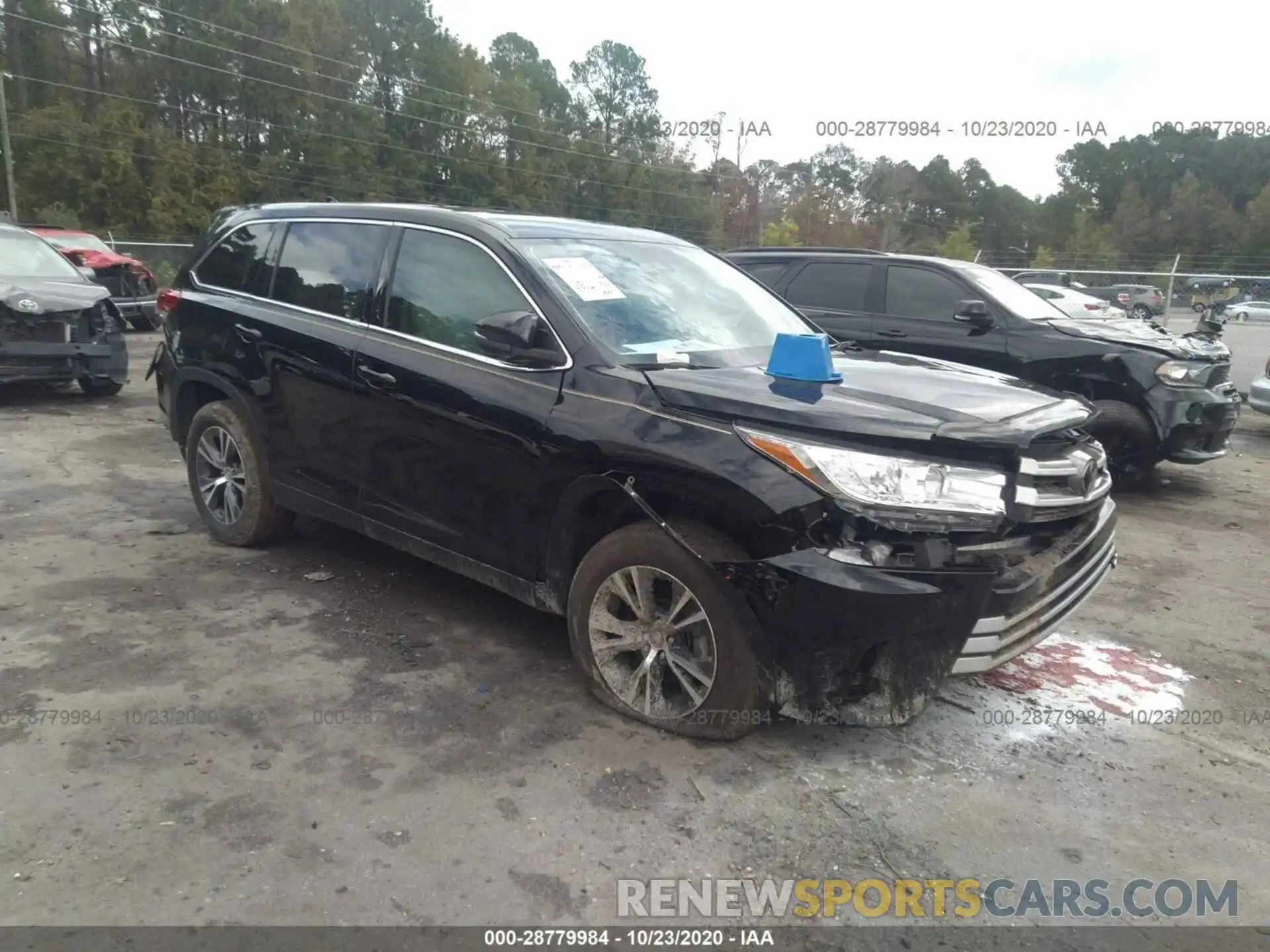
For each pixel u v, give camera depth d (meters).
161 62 51.88
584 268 4.06
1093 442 3.69
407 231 4.39
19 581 4.66
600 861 2.77
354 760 3.22
